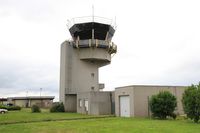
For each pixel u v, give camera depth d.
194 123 23.41
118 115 34.88
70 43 48.75
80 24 46.81
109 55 48.91
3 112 42.97
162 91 30.80
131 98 32.38
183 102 26.19
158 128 19.31
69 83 47.56
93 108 38.44
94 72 48.53
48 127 20.39
